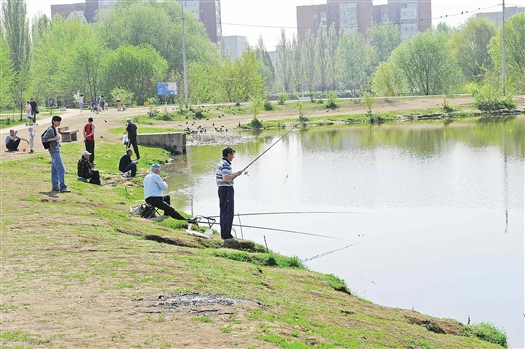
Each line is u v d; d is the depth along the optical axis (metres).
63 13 153.50
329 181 28.91
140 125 52.47
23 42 74.25
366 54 128.62
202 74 78.25
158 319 8.18
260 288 10.59
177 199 24.66
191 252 12.74
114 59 77.50
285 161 36.22
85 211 16.06
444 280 14.97
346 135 49.31
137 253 11.85
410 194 25.36
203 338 7.56
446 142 41.88
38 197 17.81
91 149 27.41
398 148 39.97
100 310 8.45
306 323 8.91
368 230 19.70
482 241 18.17
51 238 12.76
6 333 7.50
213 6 155.88
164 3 99.31
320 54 126.69
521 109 63.34
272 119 61.25
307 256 16.98
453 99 69.75
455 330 11.31
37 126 44.38
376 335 9.23
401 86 83.31
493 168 30.75
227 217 15.19
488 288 14.30
